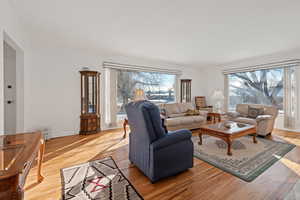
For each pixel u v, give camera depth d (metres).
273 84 4.48
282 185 1.66
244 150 2.68
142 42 3.27
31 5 1.93
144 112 1.70
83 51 3.89
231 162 2.22
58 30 2.67
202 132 2.95
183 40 3.14
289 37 2.94
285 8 1.95
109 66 4.22
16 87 2.96
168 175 1.77
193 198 1.46
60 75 3.63
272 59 4.25
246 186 1.65
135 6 1.94
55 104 3.58
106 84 4.29
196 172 1.95
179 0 1.80
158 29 2.62
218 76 5.74
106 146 2.93
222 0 1.79
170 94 5.83
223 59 4.75
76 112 3.84
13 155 0.95
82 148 2.81
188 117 4.03
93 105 3.87
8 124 3.02
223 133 2.56
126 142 3.17
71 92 3.77
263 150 2.67
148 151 1.72
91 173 1.93
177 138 1.81
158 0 1.81
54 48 3.54
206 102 6.19
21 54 2.93
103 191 1.56
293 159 2.30
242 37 2.96
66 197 1.48
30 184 1.69
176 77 5.84
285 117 4.04
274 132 3.89
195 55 4.31
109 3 1.88
